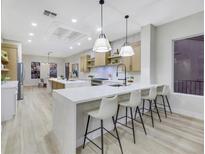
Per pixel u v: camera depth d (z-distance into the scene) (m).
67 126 1.83
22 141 2.22
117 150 2.01
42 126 2.81
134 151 1.98
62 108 2.06
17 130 2.62
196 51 3.92
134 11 3.14
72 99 1.76
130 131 2.63
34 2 2.77
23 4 2.85
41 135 2.43
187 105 3.52
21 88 5.40
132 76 5.11
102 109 1.79
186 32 3.46
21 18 3.55
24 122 3.02
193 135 2.46
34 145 2.11
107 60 5.89
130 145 2.14
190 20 3.38
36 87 9.74
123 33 4.86
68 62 11.30
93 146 2.14
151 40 3.98
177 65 3.92
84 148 2.08
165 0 2.68
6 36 5.22
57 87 5.76
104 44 2.63
